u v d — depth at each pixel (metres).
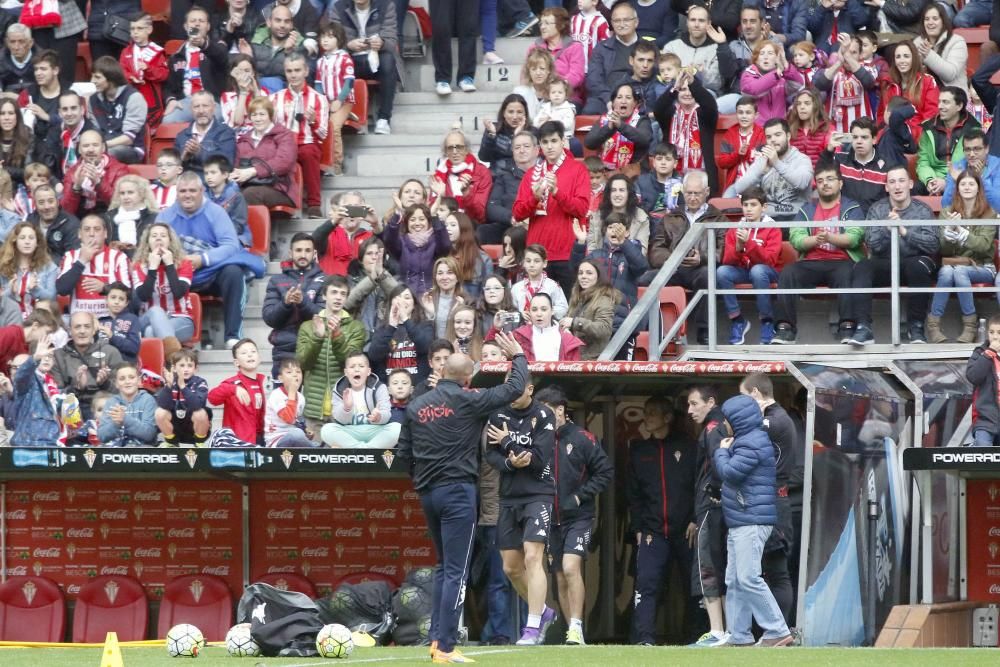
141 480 50.47
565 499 42.44
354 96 64.25
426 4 71.06
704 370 43.09
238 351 48.44
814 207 53.75
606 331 48.25
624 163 58.31
